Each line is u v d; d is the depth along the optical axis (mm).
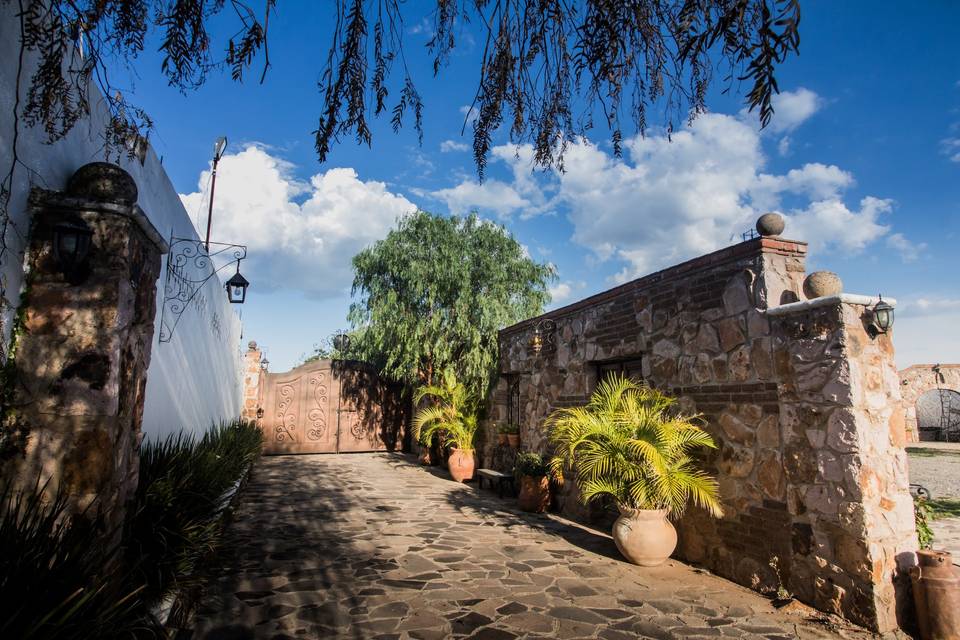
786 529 4570
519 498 8281
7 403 2551
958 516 8039
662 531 5422
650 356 6371
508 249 12406
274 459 14062
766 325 4883
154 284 3330
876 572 3936
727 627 3996
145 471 3844
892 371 4324
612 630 3920
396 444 16359
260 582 4727
